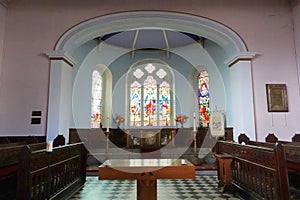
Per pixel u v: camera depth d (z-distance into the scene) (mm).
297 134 6516
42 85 6754
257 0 7340
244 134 6277
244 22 7234
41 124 6602
